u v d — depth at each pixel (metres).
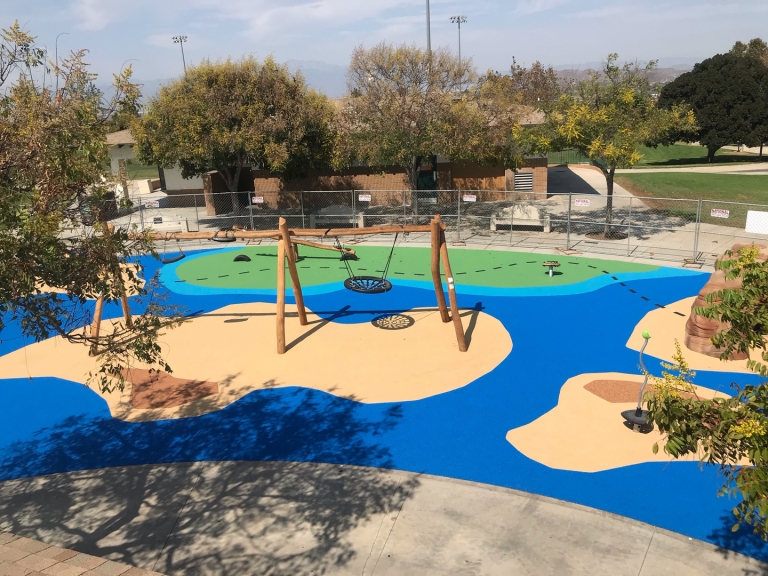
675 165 46.12
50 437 10.30
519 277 18.69
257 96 23.62
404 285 18.36
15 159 5.99
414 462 9.19
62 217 6.29
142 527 7.82
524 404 10.83
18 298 6.07
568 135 20.56
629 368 12.10
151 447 9.86
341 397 11.34
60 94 6.26
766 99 48.22
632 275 18.39
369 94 23.73
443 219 27.67
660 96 49.38
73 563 5.58
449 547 7.30
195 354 13.55
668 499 8.11
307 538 7.51
